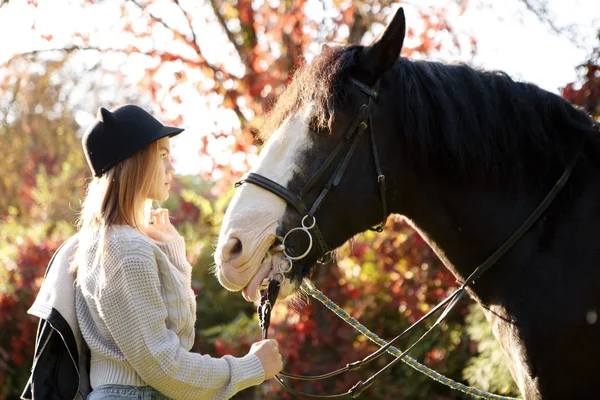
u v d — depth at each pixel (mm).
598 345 2104
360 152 2246
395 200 2332
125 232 2080
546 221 2230
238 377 2115
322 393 5777
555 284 2164
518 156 2266
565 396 2166
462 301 5570
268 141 2273
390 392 5855
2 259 7234
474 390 2486
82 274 2086
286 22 5645
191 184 12312
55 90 8633
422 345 5859
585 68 4742
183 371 2033
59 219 10586
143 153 2178
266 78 5473
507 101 2299
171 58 5574
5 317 6816
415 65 2340
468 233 2311
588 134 2273
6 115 8891
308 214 2184
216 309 7289
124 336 2000
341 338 5734
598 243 2148
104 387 2064
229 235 2143
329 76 2225
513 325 2229
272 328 5641
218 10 6066
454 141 2221
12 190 10875
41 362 2102
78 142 11055
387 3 5762
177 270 2148
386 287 5809
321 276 5770
